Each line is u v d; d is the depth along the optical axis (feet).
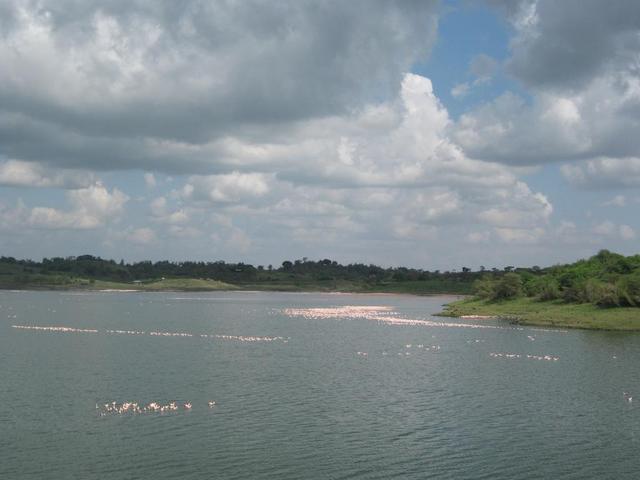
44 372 232.94
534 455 142.41
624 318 414.21
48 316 520.01
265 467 133.49
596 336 353.10
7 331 387.34
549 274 583.17
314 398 192.65
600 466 136.46
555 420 169.68
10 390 200.03
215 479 126.82
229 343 328.70
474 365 255.09
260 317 525.75
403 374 233.96
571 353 288.30
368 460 138.31
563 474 132.05
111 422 163.53
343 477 128.98
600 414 175.83
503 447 147.64
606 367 249.75
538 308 497.05
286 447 145.79
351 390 204.64
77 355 278.46
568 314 446.19
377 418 170.30
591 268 537.65
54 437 151.02
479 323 444.96
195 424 162.81
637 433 158.71
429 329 407.03
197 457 138.62
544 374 234.58
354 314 569.23
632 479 129.80
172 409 177.37
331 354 286.46
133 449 143.13
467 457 140.97
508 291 576.20
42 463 134.00
